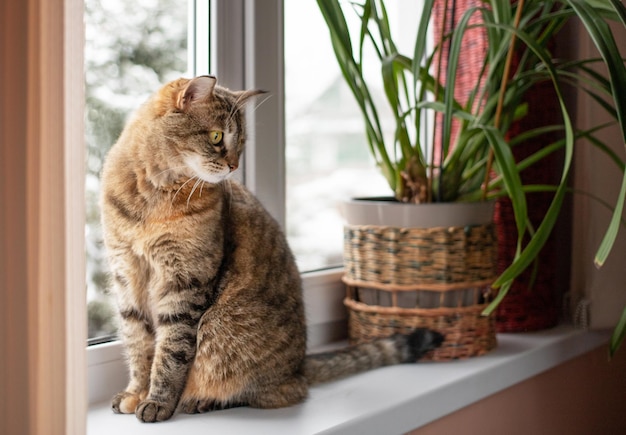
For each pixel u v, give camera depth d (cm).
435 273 128
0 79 74
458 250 128
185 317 103
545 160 154
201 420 102
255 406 109
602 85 129
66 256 75
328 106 160
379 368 129
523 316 153
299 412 106
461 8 157
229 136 111
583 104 160
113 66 119
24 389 76
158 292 104
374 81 172
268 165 136
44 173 74
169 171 104
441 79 162
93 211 118
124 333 108
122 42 120
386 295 131
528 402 147
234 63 130
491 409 136
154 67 125
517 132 149
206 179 106
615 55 99
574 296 163
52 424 75
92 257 118
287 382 111
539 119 153
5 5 73
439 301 130
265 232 114
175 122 105
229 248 109
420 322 130
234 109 113
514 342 147
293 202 152
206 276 103
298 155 153
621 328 115
